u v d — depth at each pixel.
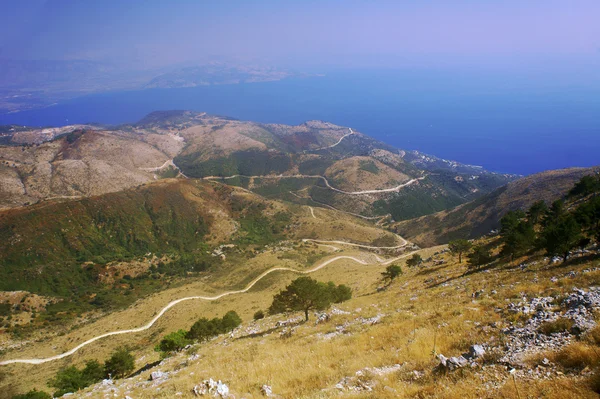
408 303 33.16
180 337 46.44
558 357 11.34
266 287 128.00
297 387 15.36
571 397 8.72
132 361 40.97
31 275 166.38
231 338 38.34
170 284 175.62
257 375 18.55
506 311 19.48
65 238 192.62
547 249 35.41
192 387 18.58
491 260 49.28
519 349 13.24
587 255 31.28
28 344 117.00
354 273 104.06
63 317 139.12
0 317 130.62
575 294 17.56
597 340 11.73
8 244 175.25
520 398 9.31
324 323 31.70
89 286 171.25
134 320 111.12
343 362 17.88
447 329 19.16
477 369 12.27
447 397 10.47
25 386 76.56
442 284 42.38
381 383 13.35
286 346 25.12
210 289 134.75
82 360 88.44
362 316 30.59
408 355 16.45
